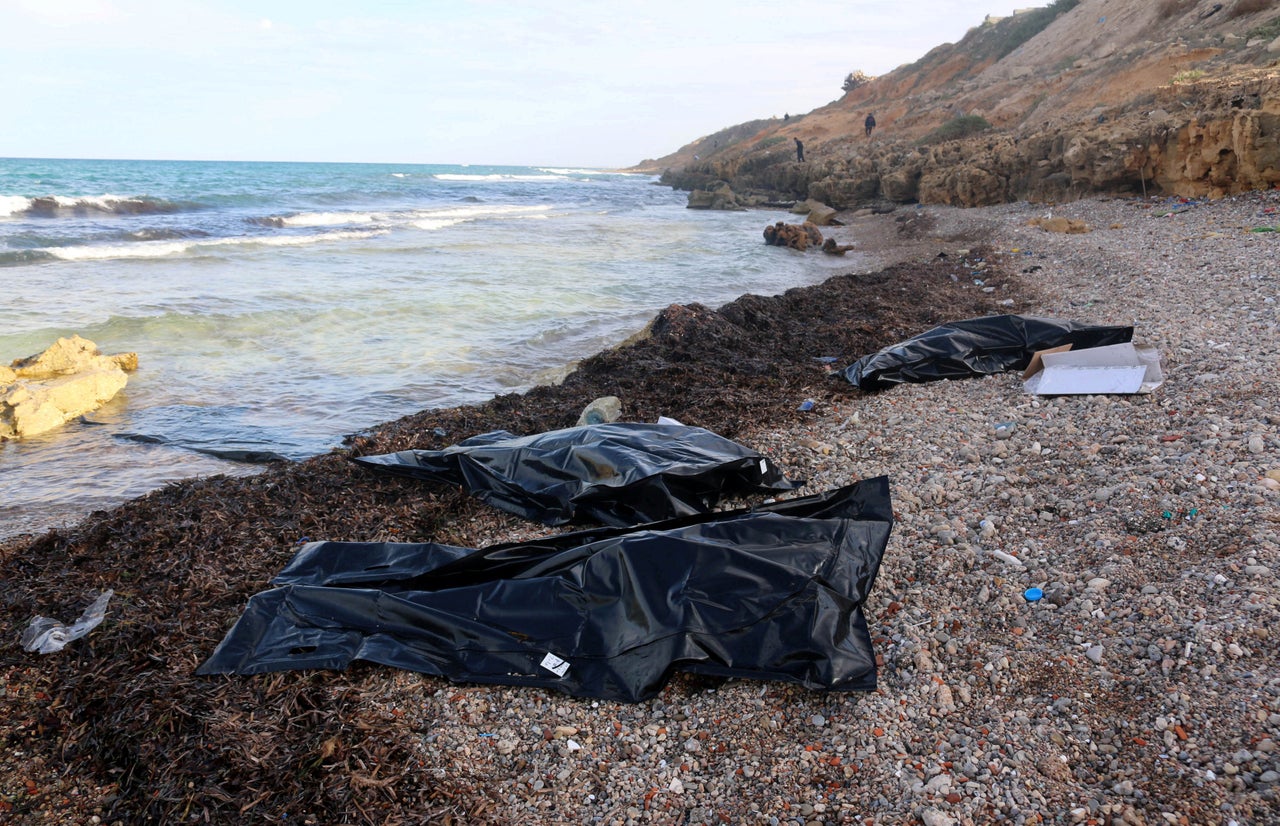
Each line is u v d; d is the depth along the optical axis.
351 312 14.59
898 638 4.55
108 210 32.97
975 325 9.91
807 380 9.95
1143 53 34.91
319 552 5.52
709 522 5.16
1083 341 9.48
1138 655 4.09
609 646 4.38
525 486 6.70
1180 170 22.23
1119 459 6.39
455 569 5.09
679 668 4.30
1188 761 3.42
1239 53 28.31
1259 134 19.42
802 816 3.46
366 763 3.79
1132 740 3.60
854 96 82.00
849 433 7.92
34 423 8.98
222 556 5.91
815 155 57.09
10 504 7.25
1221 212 18.92
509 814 3.58
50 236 22.53
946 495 6.25
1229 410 7.00
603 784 3.74
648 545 4.66
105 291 15.53
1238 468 5.76
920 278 17.00
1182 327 10.01
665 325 12.45
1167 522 5.23
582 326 14.37
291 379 11.03
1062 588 4.77
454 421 8.80
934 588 5.01
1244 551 4.68
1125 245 17.03
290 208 39.41
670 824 3.51
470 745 3.98
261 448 8.58
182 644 4.71
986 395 8.62
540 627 4.52
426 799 3.63
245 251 21.78
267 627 4.71
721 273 20.81
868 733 3.87
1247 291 11.35
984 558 5.27
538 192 66.25
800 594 4.43
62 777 3.88
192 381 10.81
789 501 5.55
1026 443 7.11
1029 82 47.62
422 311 14.98
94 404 9.78
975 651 4.38
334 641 4.60
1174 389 7.79
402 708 4.20
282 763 3.79
